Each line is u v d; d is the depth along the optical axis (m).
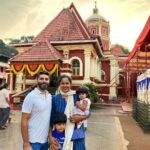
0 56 49.50
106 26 47.62
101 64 38.41
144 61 22.38
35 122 4.38
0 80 46.66
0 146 8.62
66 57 25.39
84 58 25.19
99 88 33.00
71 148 4.80
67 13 29.14
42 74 4.41
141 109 14.16
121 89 41.78
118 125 14.31
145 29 14.20
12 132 11.06
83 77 25.08
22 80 25.58
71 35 26.64
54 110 4.68
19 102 22.08
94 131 12.20
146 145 9.46
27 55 21.81
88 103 5.00
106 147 9.02
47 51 21.88
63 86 4.80
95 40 24.62
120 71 41.78
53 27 28.30
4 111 11.71
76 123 4.91
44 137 4.47
